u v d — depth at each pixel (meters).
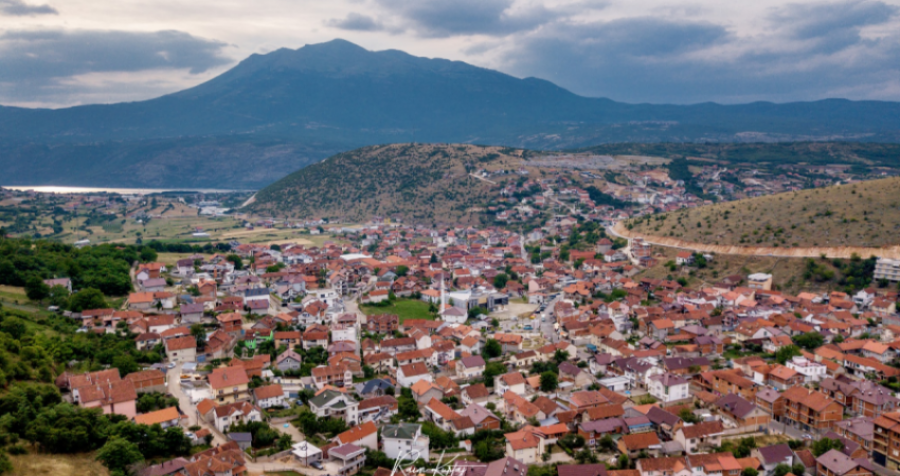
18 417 134.38
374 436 162.25
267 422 169.25
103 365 192.12
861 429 162.38
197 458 143.25
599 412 172.38
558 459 156.88
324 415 173.88
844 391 184.25
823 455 150.00
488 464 148.88
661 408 179.00
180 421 161.62
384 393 195.75
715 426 161.62
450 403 192.12
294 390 192.62
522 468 144.62
